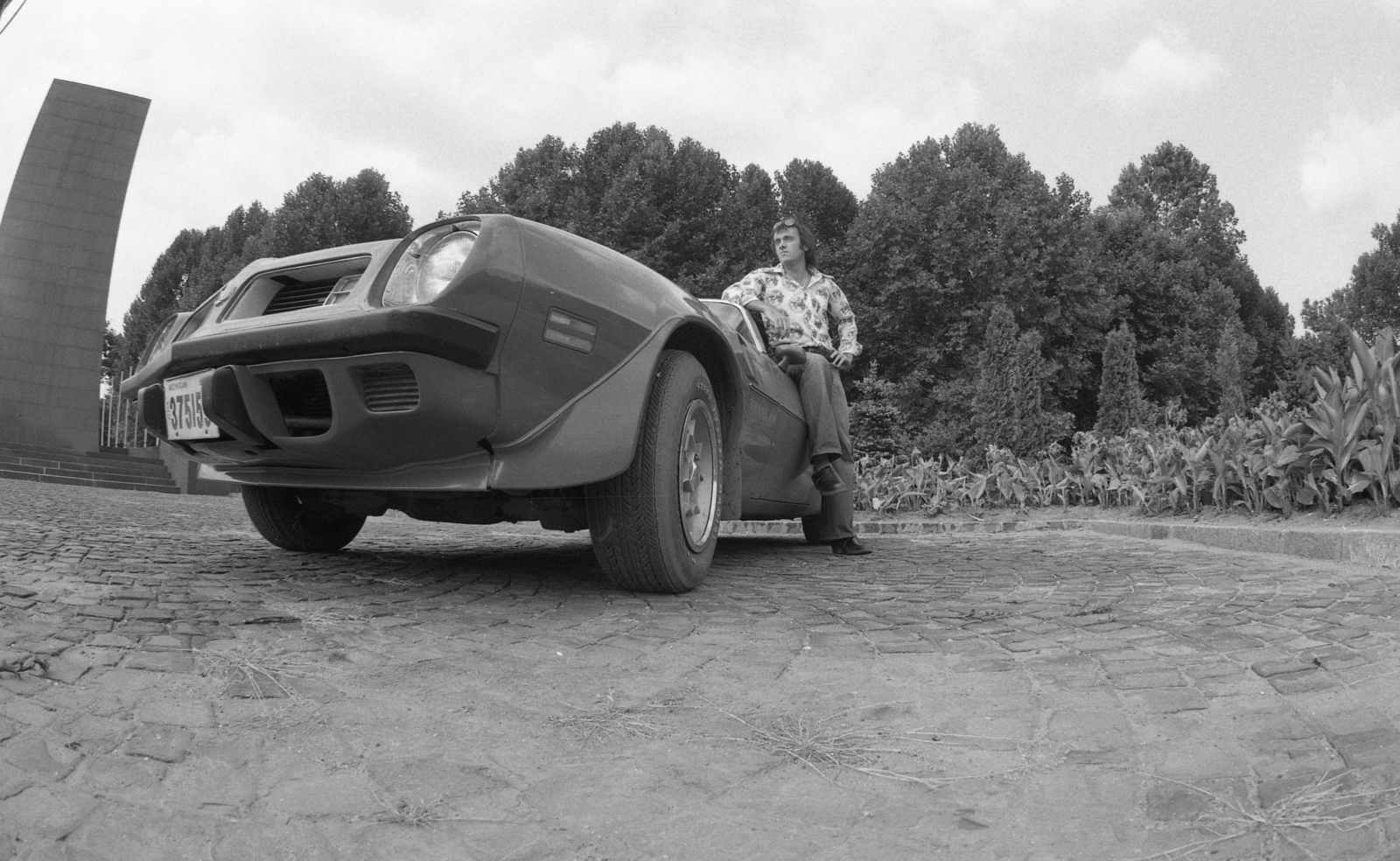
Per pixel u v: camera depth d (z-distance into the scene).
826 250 29.53
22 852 1.14
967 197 29.23
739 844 1.31
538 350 2.55
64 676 1.69
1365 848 1.22
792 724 1.79
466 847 1.28
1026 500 8.13
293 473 2.93
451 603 2.73
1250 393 42.25
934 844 1.31
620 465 2.73
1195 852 1.26
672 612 2.78
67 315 16.27
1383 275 54.19
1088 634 2.44
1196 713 1.78
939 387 26.61
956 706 1.89
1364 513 4.32
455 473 2.68
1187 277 38.12
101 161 16.81
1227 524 5.05
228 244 44.53
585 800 1.44
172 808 1.31
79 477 13.26
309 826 1.30
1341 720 1.65
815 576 3.76
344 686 1.85
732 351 3.31
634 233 27.30
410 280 2.44
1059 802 1.43
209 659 1.90
